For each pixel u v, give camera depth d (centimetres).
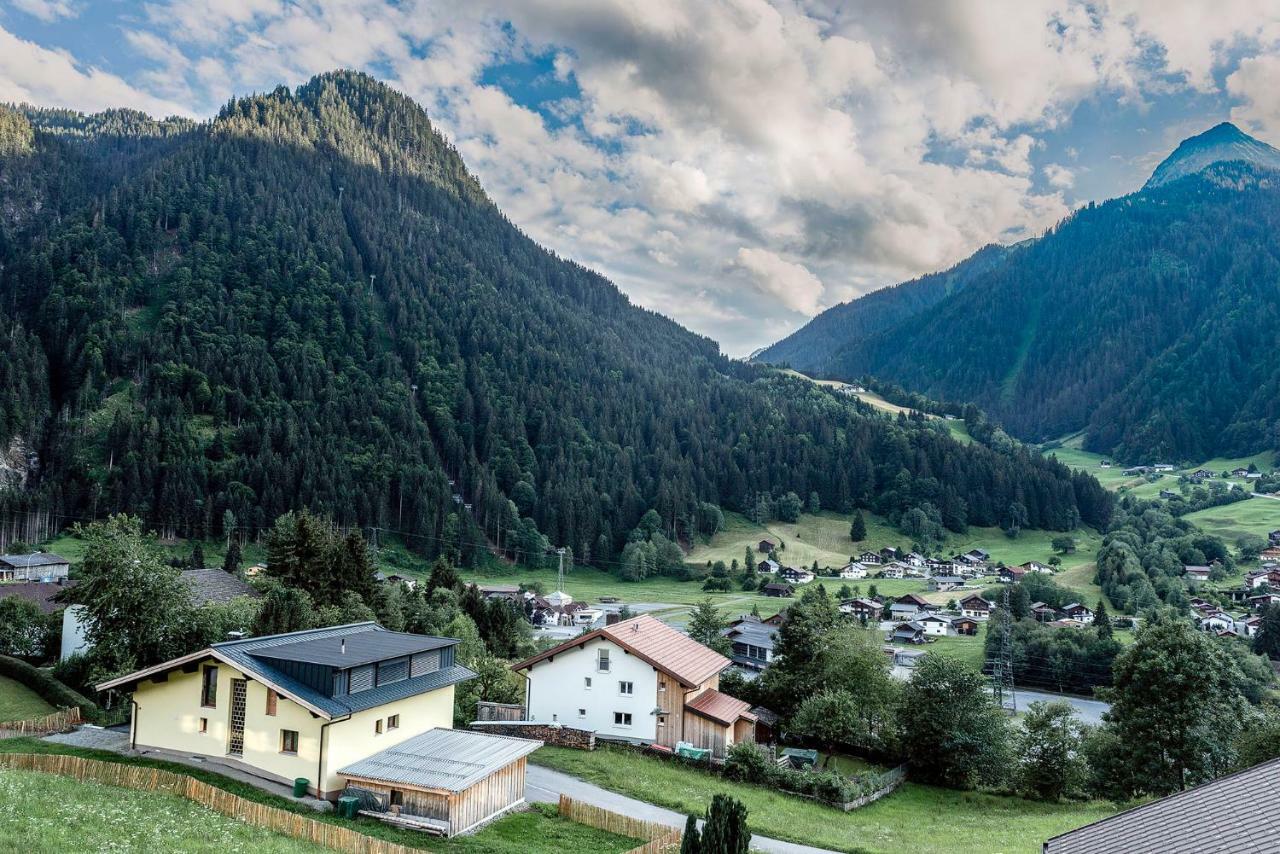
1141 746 5738
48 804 2973
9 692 5894
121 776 3544
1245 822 2222
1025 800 5847
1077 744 6041
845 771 6034
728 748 5322
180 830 2958
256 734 3894
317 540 8419
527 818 3869
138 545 5597
